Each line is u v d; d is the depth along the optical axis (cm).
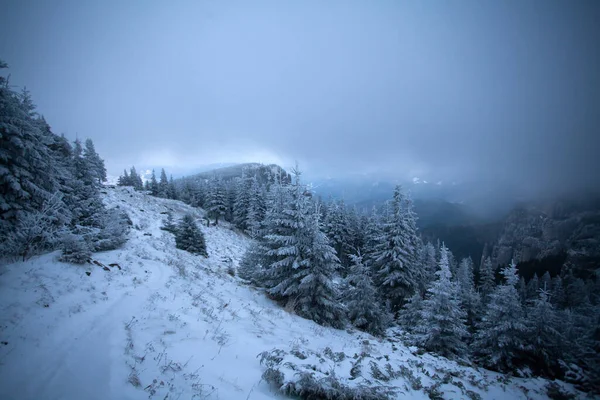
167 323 762
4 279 748
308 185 1557
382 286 2589
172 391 493
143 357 571
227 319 948
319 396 554
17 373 446
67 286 808
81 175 2902
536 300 1469
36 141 1325
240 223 5572
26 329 566
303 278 1402
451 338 1399
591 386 1084
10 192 1195
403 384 709
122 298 841
